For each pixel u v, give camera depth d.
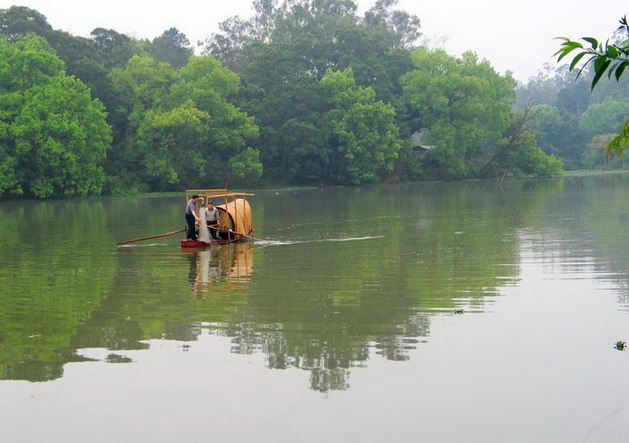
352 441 7.57
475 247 21.77
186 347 10.93
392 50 87.88
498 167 81.12
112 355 10.58
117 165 61.94
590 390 8.77
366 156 70.94
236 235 24.23
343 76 71.69
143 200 52.59
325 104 73.06
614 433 7.57
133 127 65.12
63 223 32.97
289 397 8.80
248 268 18.42
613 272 16.67
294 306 13.64
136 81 69.25
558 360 9.94
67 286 16.19
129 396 8.95
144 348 10.91
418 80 76.88
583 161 100.62
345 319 12.52
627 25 4.59
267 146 70.81
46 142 51.12
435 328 11.77
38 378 9.62
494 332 11.45
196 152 64.25
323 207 41.03
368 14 111.50
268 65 74.25
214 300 14.34
